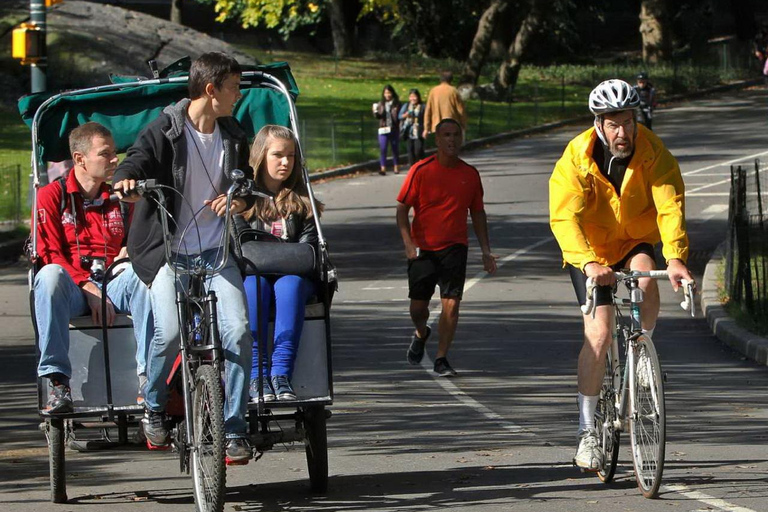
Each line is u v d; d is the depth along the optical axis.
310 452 22.11
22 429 28.92
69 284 21.16
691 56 188.75
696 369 36.72
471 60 145.00
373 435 27.75
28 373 36.22
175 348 20.22
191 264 20.25
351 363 37.59
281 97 25.92
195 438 19.84
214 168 20.31
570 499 21.48
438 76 165.25
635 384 21.34
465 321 45.31
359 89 145.50
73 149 22.75
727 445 26.06
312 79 152.00
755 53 183.62
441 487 22.67
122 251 22.48
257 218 23.25
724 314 44.09
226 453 19.83
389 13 181.12
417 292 35.81
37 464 25.30
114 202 22.91
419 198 35.41
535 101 133.00
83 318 21.25
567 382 34.44
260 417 21.62
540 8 143.88
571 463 24.52
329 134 108.69
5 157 91.50
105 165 22.66
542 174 93.25
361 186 89.94
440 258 35.38
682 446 26.00
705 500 21.16
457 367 36.94
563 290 52.09
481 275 55.88
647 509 20.66
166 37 128.25
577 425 28.56
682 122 127.69
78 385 21.27
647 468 21.27
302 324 21.27
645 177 21.61
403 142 107.94
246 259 20.77
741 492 21.70
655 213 22.23
